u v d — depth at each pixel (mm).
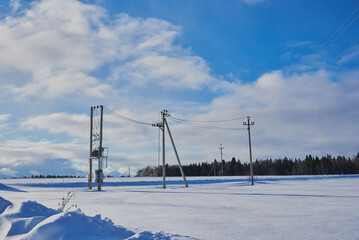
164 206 14625
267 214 11492
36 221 5180
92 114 35281
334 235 7473
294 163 148750
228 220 10000
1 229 5133
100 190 31906
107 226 5652
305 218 10422
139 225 8797
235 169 149000
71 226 4859
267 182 46594
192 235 7367
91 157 33906
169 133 38375
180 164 38406
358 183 41594
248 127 43188
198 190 29766
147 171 148500
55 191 29359
